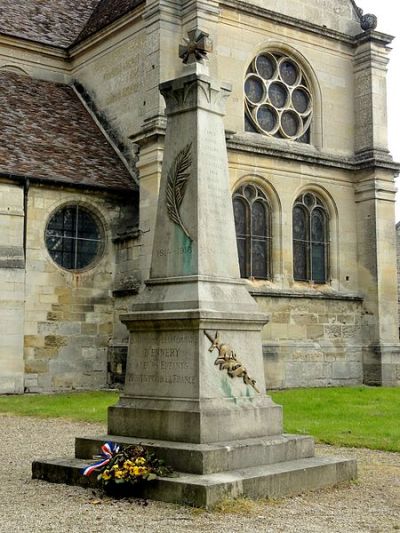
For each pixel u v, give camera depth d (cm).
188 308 967
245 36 2750
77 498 867
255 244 2730
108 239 2669
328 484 957
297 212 2870
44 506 830
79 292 2600
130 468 856
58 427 1575
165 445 912
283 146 2805
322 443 1350
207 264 1003
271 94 2858
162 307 995
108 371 2630
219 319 962
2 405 2042
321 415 1745
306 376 2734
